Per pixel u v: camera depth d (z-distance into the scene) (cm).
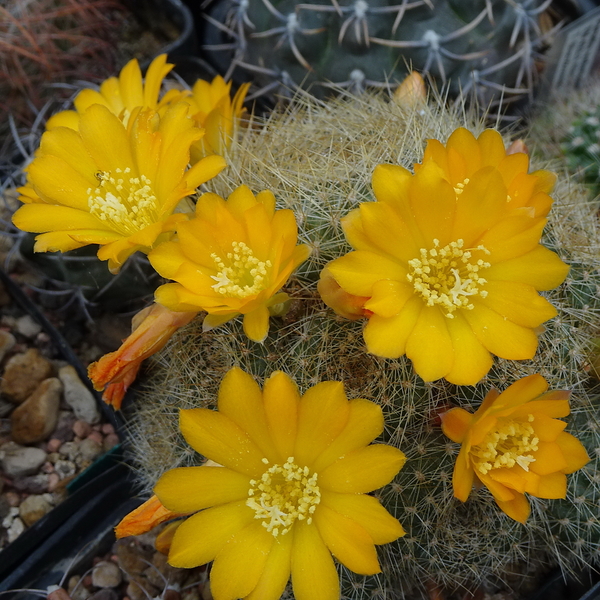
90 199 13
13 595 16
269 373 13
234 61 22
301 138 16
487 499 13
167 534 14
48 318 20
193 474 12
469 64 20
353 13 19
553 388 14
